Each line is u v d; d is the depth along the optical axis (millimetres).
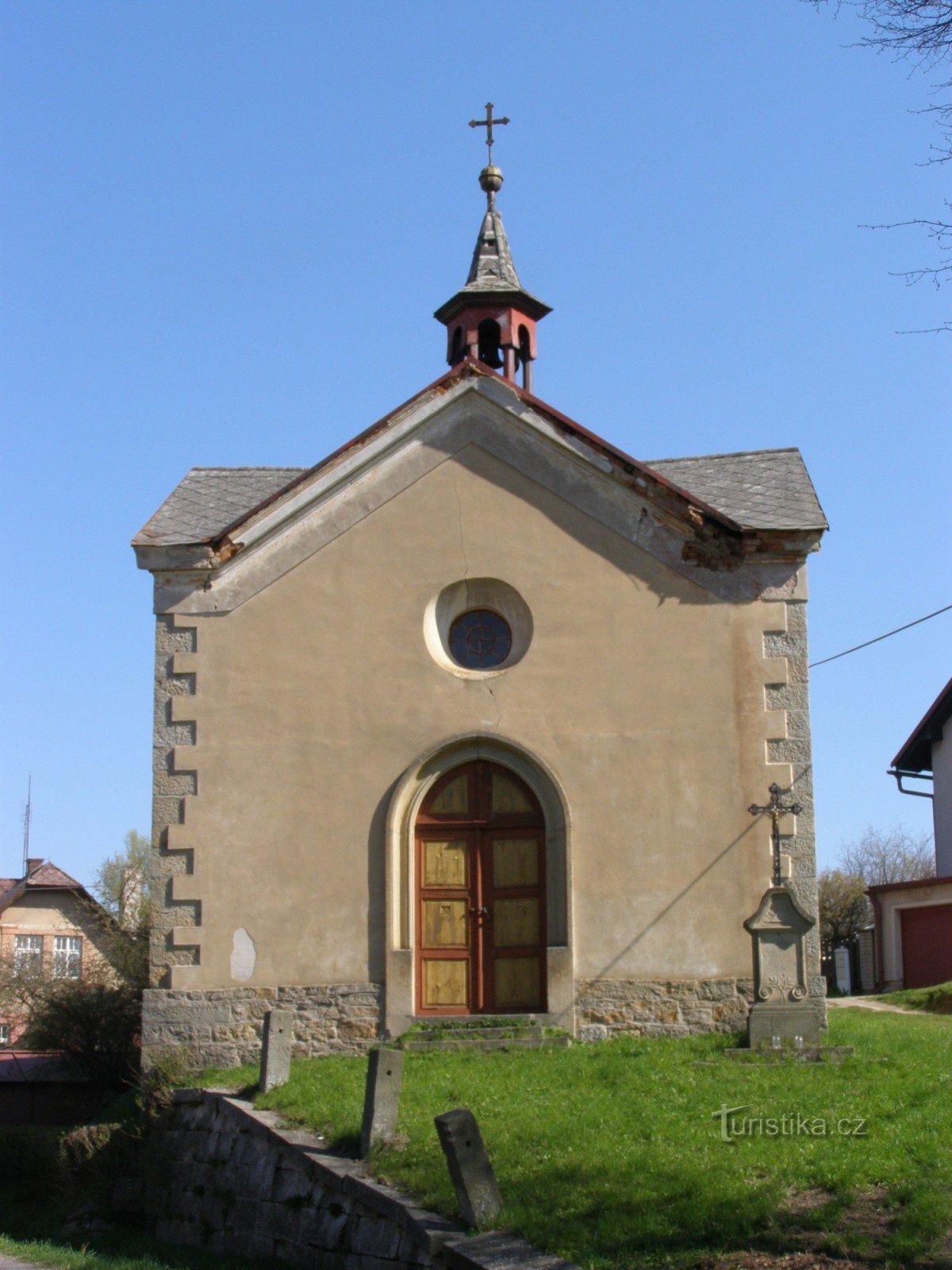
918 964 29797
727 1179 10094
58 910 39219
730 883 16250
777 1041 14766
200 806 16859
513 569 17172
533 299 20156
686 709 16672
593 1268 8953
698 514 16891
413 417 17547
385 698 16984
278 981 16422
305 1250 11531
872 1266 8648
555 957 16156
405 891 16547
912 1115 11414
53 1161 16438
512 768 16812
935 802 34938
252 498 18547
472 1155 10047
